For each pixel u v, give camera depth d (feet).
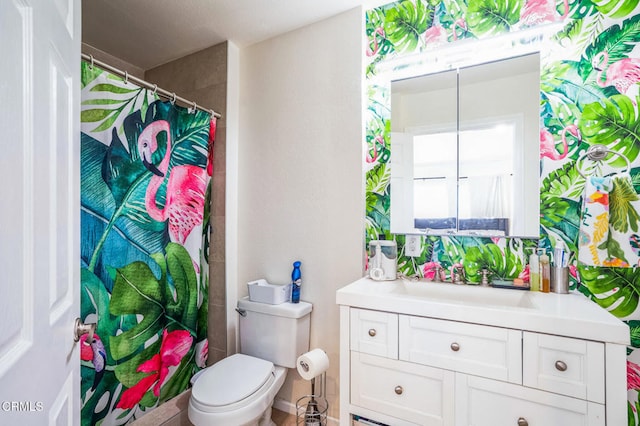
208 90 6.87
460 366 3.72
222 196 6.61
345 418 4.45
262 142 6.60
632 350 4.04
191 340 5.97
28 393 1.75
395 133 5.64
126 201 4.88
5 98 1.53
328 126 5.86
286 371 5.78
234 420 4.17
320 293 5.89
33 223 1.82
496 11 4.92
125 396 4.88
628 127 4.12
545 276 4.41
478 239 5.00
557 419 3.27
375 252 5.32
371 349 4.27
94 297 4.48
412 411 4.00
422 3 5.45
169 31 6.31
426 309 3.89
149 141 5.21
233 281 6.75
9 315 1.56
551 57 4.59
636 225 3.82
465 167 5.09
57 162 2.22
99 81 4.53
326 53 5.89
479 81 5.03
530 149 4.65
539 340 3.34
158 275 5.34
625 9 4.17
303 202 6.11
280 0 5.38
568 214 4.44
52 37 2.12
